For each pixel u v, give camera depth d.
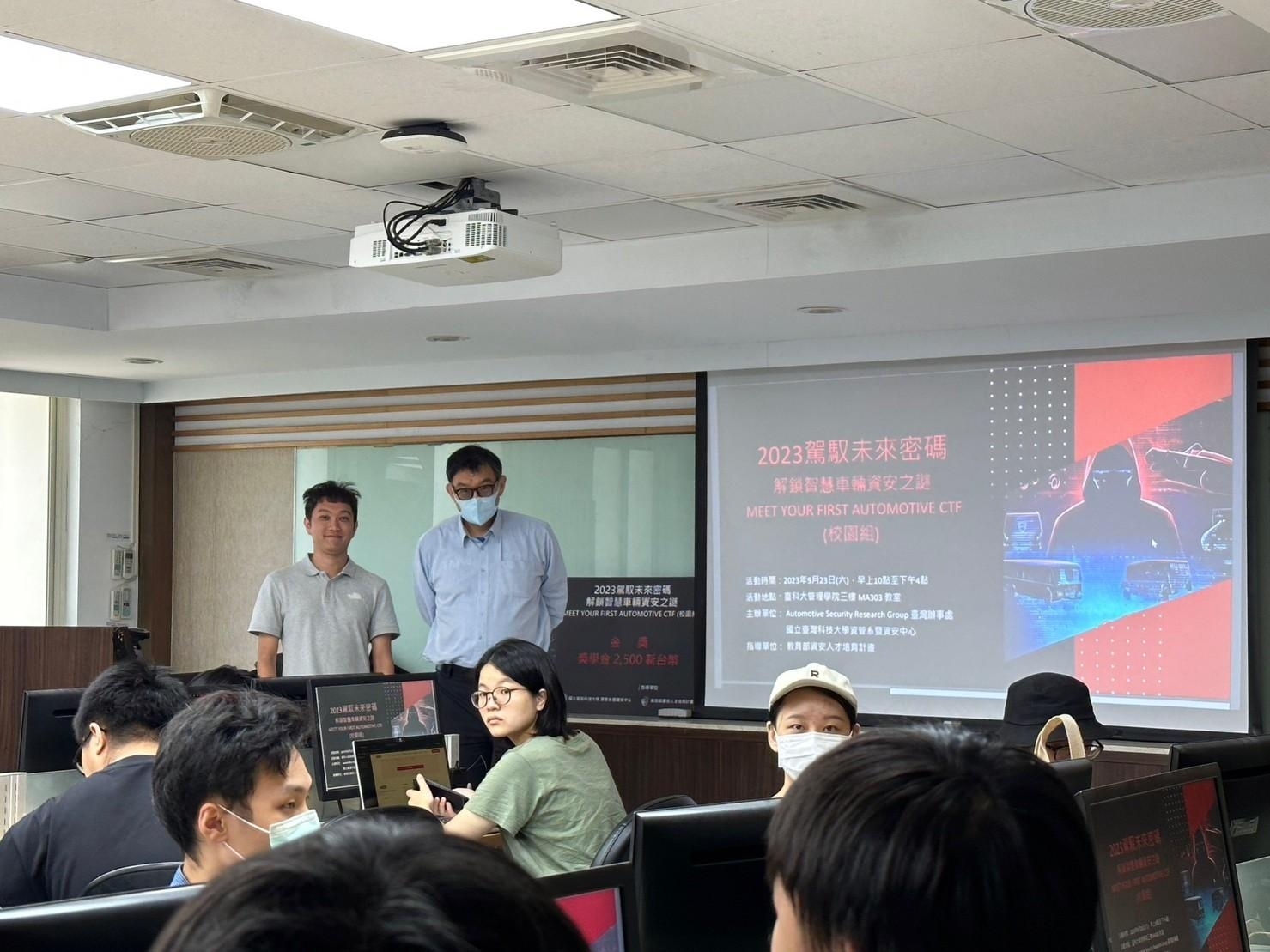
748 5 3.23
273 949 0.49
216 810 2.25
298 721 2.33
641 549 7.57
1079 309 6.07
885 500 6.88
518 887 0.54
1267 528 6.23
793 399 7.12
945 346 6.66
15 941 1.30
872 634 6.88
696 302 6.04
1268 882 3.01
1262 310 6.02
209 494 8.96
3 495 8.88
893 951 0.83
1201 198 4.77
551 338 7.04
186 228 5.54
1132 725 6.31
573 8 3.24
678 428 7.46
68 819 2.89
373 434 8.33
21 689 4.69
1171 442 6.30
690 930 1.89
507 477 7.91
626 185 4.86
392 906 0.51
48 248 5.92
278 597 6.11
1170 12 3.23
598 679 7.56
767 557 7.13
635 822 1.89
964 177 4.74
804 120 4.11
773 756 7.00
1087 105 3.96
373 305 6.32
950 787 0.86
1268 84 3.76
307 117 4.06
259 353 7.61
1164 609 6.27
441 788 4.23
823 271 5.42
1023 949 0.83
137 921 1.35
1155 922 2.23
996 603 6.63
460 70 3.67
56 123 4.14
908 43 3.46
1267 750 2.97
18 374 8.36
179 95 3.91
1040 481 6.56
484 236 4.59
